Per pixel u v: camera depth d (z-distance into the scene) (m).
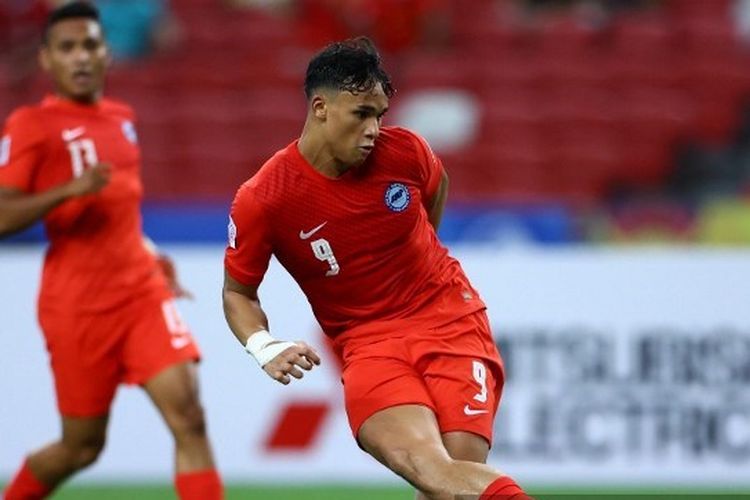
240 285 18.42
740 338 31.89
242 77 50.16
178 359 22.78
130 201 23.25
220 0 53.03
